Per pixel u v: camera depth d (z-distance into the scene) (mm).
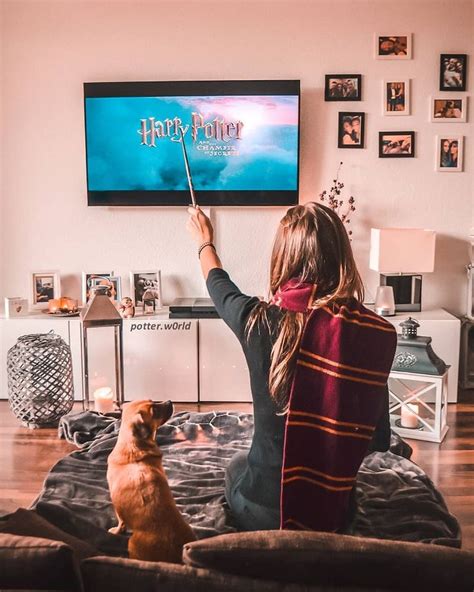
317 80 4285
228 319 1696
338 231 1658
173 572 1038
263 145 4250
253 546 1043
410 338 3461
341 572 1022
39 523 1490
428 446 3307
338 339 1576
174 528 1646
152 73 4285
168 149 4266
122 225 4414
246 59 4270
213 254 1905
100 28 4254
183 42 4258
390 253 4066
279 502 1699
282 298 1638
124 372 4055
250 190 4301
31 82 4297
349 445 1615
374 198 4379
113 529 1926
